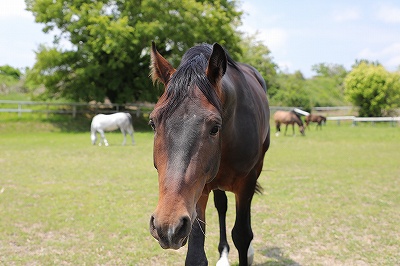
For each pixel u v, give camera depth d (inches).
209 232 195.9
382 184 318.3
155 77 99.9
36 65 932.6
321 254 166.6
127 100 1010.1
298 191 290.5
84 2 924.6
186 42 914.7
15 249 172.2
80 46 934.4
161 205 77.7
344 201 259.8
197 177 82.3
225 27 949.8
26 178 335.3
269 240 184.1
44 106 1011.3
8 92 1181.7
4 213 226.2
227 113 103.0
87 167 396.2
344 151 557.9
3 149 538.3
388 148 600.4
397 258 161.6
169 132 82.7
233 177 121.0
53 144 610.9
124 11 913.5
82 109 1008.2
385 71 1424.7
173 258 163.0
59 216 221.9
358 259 161.5
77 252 168.4
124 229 198.1
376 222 212.7
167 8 885.8
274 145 647.1
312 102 1638.8
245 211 131.5
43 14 904.9
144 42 909.8
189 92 85.5
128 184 313.6
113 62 899.4
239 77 123.6
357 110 1483.8
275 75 1760.6
